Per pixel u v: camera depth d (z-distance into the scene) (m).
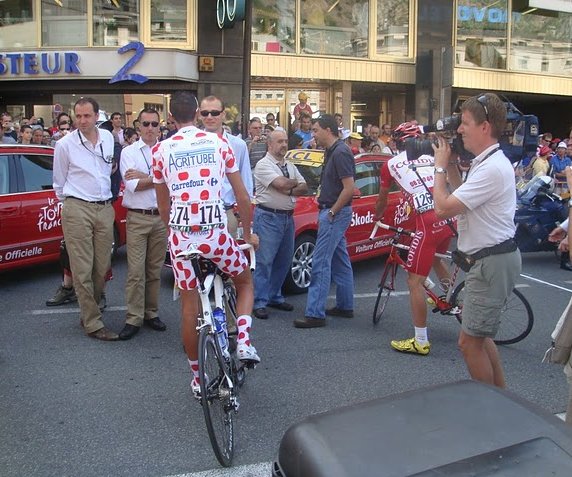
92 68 14.58
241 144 5.34
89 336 5.50
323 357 5.11
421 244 5.07
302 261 7.07
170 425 3.88
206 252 3.60
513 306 5.50
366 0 16.30
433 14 16.64
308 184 7.50
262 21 15.45
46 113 15.48
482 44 17.36
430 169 5.11
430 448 1.70
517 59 17.86
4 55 14.59
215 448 3.20
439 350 5.34
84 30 14.91
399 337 5.64
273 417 4.02
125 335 5.42
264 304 6.16
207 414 3.15
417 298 5.13
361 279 7.83
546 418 1.83
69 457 3.49
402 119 17.11
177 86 14.91
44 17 14.94
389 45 16.64
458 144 3.54
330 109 16.48
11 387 4.42
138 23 14.88
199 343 3.24
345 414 1.90
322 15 15.99
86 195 5.28
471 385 2.04
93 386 4.45
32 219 7.19
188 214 3.58
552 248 8.74
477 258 3.49
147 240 5.57
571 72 18.53
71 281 6.43
